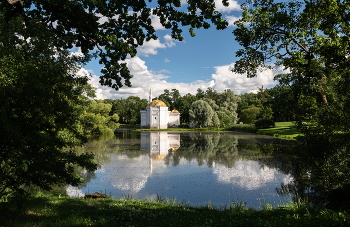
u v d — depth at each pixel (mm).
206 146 29125
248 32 12023
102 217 5918
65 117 6637
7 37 4930
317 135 9430
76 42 11328
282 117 72062
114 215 6246
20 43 5484
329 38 10797
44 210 6422
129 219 5840
